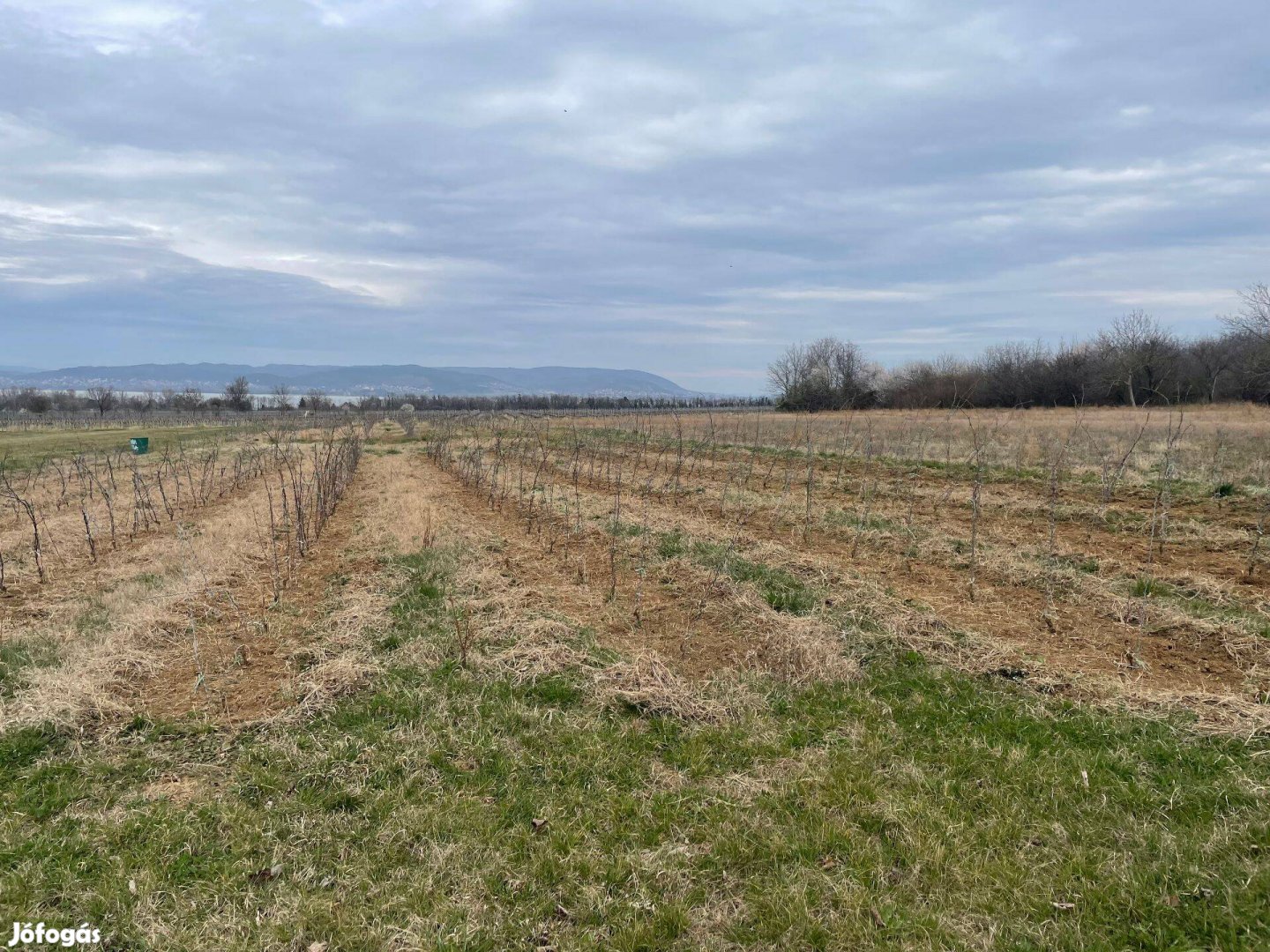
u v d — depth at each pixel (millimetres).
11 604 8227
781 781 4465
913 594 8039
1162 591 7723
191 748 4871
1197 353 41031
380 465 23062
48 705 5184
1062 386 42906
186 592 8164
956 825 3965
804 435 25500
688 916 3404
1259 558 8734
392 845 3889
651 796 4352
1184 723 4879
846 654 6301
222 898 3506
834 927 3309
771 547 9742
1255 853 3613
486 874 3680
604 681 5742
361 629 7027
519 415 45469
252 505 15008
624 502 14211
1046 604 7590
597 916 3426
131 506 14742
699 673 6199
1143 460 15695
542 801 4316
